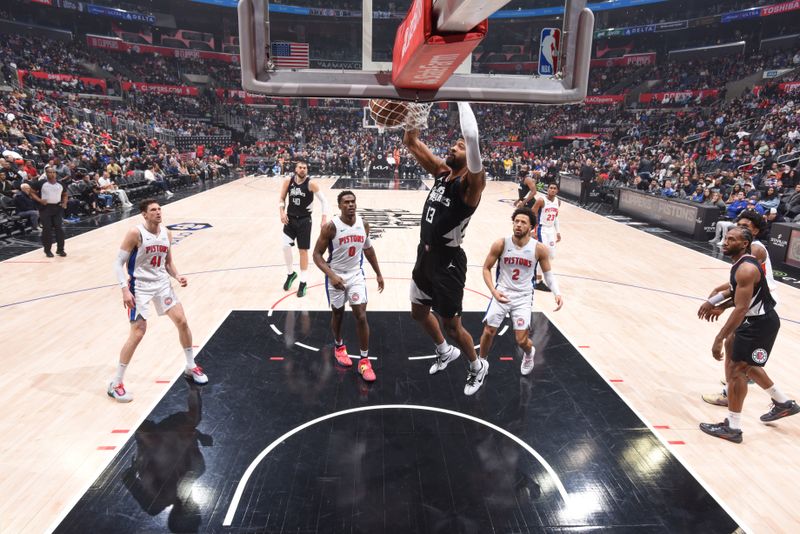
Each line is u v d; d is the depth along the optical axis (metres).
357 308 4.90
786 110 21.09
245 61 1.83
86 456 3.79
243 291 7.73
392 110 2.41
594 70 36.28
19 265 8.81
